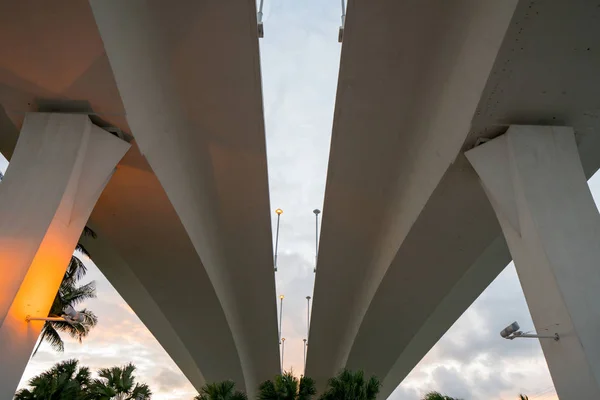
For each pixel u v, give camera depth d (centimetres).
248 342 2448
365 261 1802
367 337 2091
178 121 1213
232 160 1366
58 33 790
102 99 913
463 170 1036
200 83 1140
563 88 837
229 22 995
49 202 841
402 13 952
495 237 1288
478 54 854
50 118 928
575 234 816
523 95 855
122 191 1190
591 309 745
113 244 1437
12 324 745
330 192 1496
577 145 970
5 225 820
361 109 1187
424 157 1169
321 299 2092
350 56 1051
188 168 1334
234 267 1845
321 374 2797
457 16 916
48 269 817
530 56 782
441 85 1038
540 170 874
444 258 1430
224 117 1229
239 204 1537
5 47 817
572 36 745
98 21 776
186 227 1341
